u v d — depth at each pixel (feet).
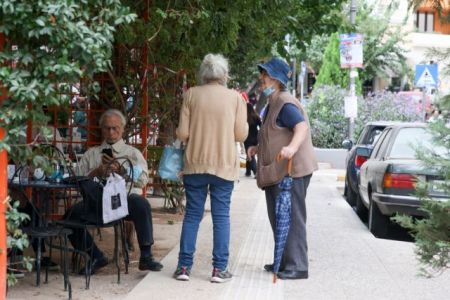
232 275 23.93
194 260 26.35
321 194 52.54
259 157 23.86
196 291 21.94
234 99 22.88
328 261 27.55
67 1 15.16
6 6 14.76
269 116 23.58
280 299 21.44
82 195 23.62
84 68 16.40
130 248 28.73
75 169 26.35
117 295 21.88
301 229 23.99
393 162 34.27
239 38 42.29
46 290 22.18
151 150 37.11
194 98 22.85
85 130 34.32
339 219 39.75
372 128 48.91
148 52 32.89
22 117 15.84
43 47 16.02
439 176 22.15
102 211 22.48
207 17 28.14
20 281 23.26
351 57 63.46
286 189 23.34
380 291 23.03
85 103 33.06
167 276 23.82
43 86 15.62
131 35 26.76
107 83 33.30
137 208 24.35
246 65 55.52
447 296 22.59
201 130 22.68
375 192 35.40
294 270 24.13
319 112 76.79
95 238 31.35
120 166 24.34
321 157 74.54
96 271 24.79
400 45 124.88
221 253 23.20
